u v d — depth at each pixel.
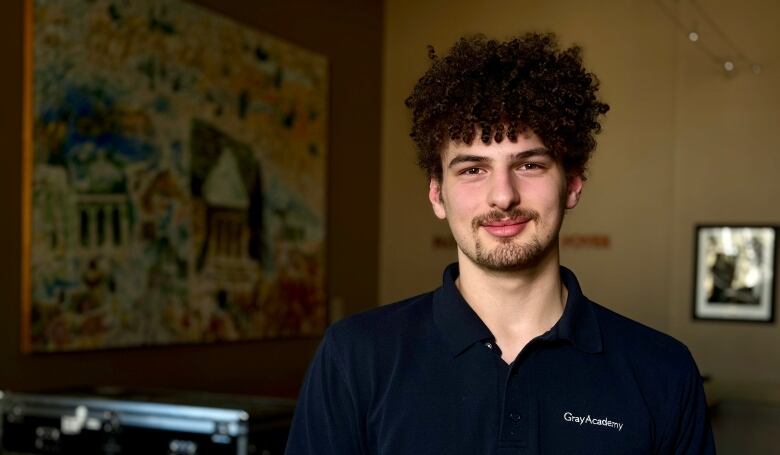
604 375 1.44
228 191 5.51
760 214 6.42
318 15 6.52
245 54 5.67
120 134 4.73
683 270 6.59
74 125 4.47
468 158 1.43
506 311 1.47
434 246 7.24
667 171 6.65
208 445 2.97
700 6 6.63
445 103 1.47
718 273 6.50
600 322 1.51
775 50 6.43
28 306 4.24
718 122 6.54
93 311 4.57
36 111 4.29
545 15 7.02
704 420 1.51
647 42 6.74
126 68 4.77
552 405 1.41
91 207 4.56
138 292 4.84
